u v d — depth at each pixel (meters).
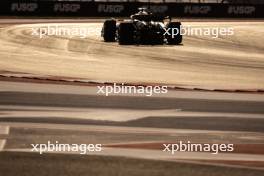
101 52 88.56
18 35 112.31
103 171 23.97
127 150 28.48
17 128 33.59
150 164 25.56
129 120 37.34
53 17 167.12
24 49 90.19
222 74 69.25
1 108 40.62
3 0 166.38
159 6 177.62
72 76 60.97
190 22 162.00
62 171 23.77
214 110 42.28
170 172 24.16
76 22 149.25
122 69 69.69
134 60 80.00
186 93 50.56
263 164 26.27
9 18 158.38
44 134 31.98
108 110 40.88
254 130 35.16
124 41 99.81
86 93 48.53
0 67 67.19
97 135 32.25
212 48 105.50
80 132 32.97
